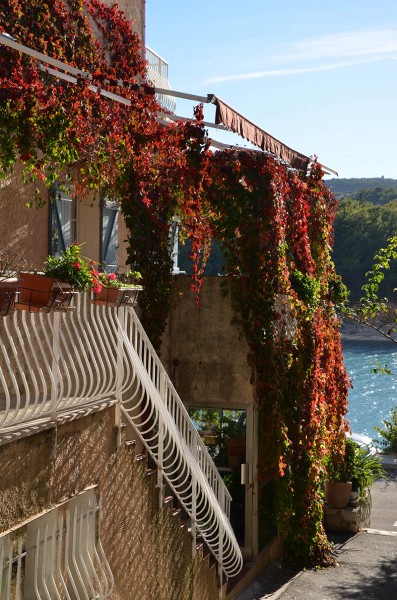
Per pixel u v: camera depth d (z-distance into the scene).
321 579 14.62
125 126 12.54
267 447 14.47
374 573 14.98
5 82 10.44
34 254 12.52
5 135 10.50
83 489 9.03
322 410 16.00
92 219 14.27
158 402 10.84
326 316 17.56
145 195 13.59
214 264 43.19
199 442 12.36
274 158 14.66
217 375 14.60
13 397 9.86
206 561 12.31
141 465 10.47
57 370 8.26
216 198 14.14
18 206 12.12
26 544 8.12
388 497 21.41
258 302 14.30
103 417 9.49
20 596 8.05
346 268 86.81
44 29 12.01
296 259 16.36
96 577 8.98
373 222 87.81
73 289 8.41
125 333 10.23
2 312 7.39
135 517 10.32
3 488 7.46
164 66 20.72
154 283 13.77
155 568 10.84
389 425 27.23
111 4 14.51
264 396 14.42
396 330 16.39
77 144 11.58
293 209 16.20
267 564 15.04
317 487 15.78
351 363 74.31
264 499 15.12
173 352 14.75
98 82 10.66
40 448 8.07
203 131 13.28
